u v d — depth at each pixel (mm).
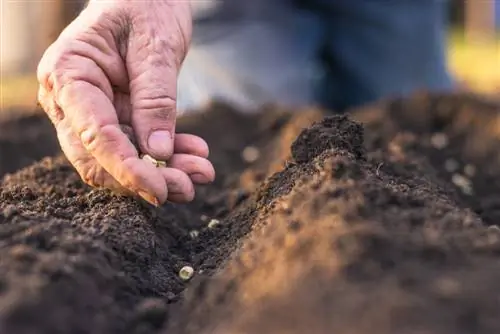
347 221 360
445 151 788
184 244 502
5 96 1402
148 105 469
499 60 1863
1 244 387
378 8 1109
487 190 695
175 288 424
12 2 1713
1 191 503
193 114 937
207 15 1025
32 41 1729
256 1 1056
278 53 1094
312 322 314
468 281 328
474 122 849
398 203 391
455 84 1210
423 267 336
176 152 511
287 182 469
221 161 795
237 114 934
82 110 450
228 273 385
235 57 1065
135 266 417
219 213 564
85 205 479
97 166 478
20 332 335
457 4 2111
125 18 487
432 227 372
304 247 354
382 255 339
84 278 367
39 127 946
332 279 328
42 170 540
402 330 302
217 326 346
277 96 1094
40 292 346
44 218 432
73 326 347
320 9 1126
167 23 501
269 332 319
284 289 333
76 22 487
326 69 1222
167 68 482
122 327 366
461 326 306
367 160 499
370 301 314
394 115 884
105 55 479
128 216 460
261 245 388
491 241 363
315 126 494
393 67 1151
